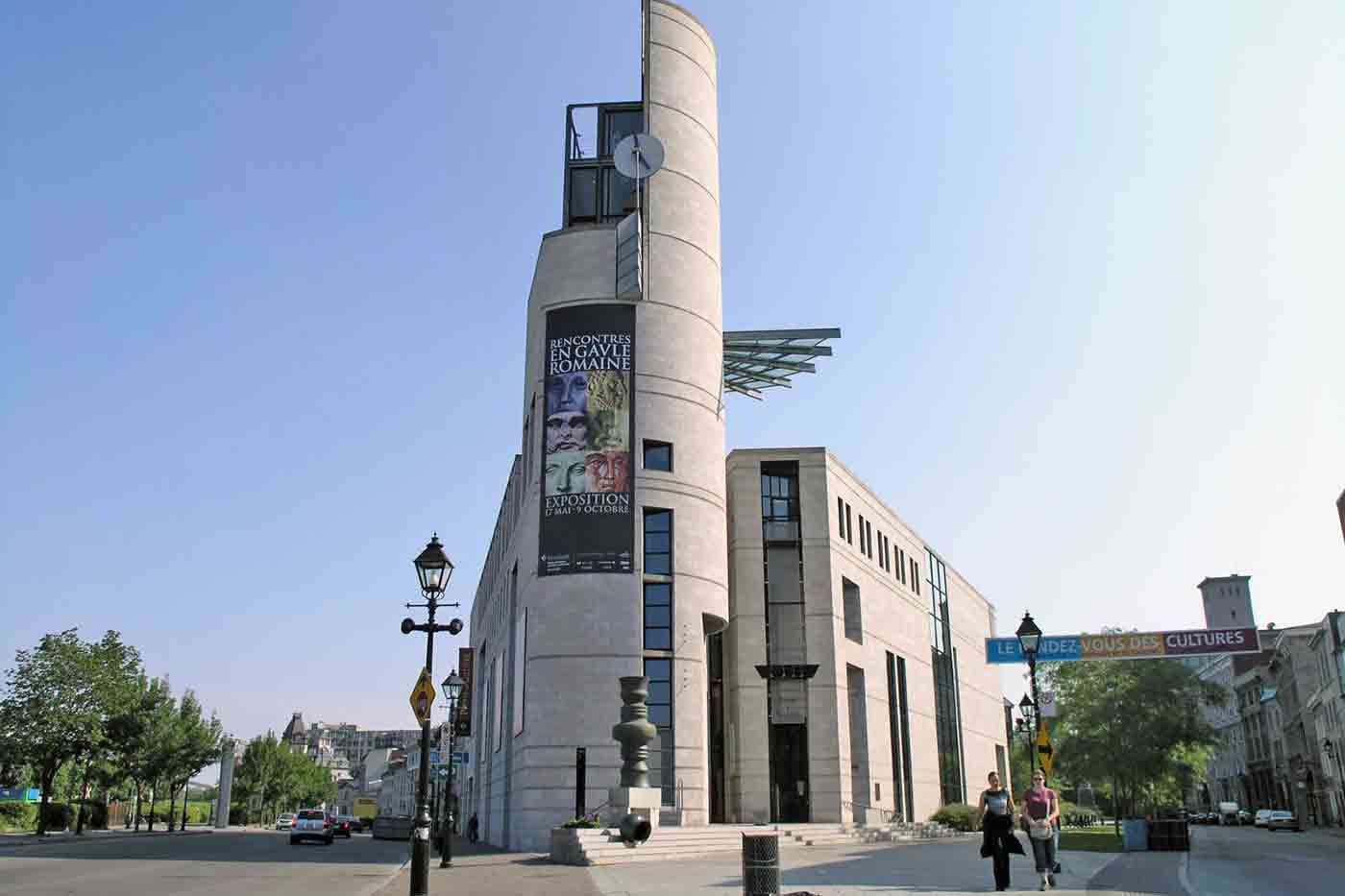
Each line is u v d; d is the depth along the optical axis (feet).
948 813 177.27
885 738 173.78
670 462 131.34
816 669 154.40
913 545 210.38
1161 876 71.15
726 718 154.30
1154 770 178.81
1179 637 109.09
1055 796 59.67
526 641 128.77
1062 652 111.55
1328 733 258.37
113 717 209.36
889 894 55.77
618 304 133.39
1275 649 305.32
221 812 321.32
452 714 138.51
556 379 131.54
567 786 118.93
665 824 119.85
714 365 140.67
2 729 176.65
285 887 67.62
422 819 52.75
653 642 126.62
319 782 492.54
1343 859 99.81
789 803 150.51
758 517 160.56
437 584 57.11
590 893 62.44
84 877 75.20
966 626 248.93
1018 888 60.23
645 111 142.82
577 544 125.39
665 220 138.92
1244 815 279.28
